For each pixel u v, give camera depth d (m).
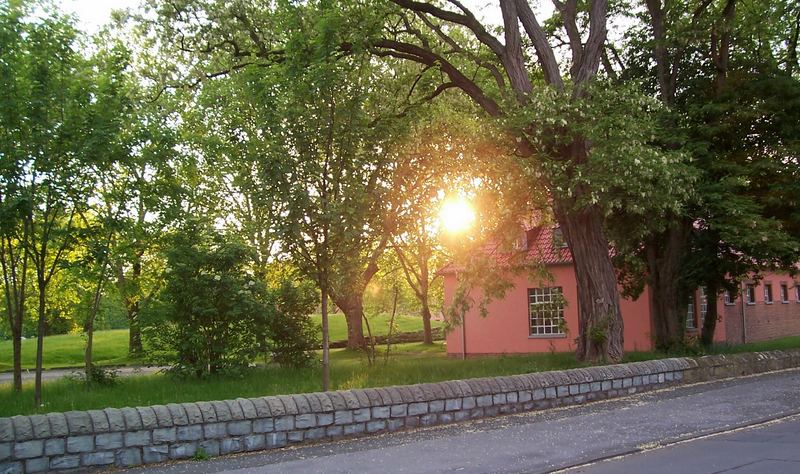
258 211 10.61
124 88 11.47
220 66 18.00
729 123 17.75
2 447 6.78
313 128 9.98
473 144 12.97
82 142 10.12
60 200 10.26
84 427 7.19
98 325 21.30
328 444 8.55
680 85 19.33
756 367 15.99
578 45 16.64
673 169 14.00
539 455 7.75
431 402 9.71
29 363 28.62
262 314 14.32
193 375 13.79
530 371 14.17
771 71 18.67
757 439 8.59
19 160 9.79
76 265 10.70
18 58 10.16
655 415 10.34
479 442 8.50
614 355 15.38
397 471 7.09
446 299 28.11
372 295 18.23
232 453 8.01
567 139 14.09
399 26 19.47
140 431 7.49
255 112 10.70
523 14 16.05
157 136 11.84
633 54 20.02
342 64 10.22
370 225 10.79
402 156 11.36
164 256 14.30
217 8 16.72
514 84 15.89
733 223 16.42
